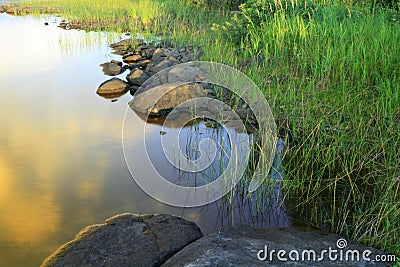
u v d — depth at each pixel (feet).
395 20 14.65
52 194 8.30
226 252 6.11
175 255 6.25
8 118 11.84
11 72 15.78
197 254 6.09
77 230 7.25
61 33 21.97
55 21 24.91
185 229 7.02
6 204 7.97
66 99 13.23
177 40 18.56
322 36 13.60
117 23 23.16
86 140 10.50
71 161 9.51
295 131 10.04
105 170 9.13
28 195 8.27
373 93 10.82
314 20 15.07
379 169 8.39
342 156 9.05
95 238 6.81
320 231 7.07
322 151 8.82
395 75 11.05
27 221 7.50
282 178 8.36
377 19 14.69
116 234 6.90
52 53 18.24
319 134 9.33
